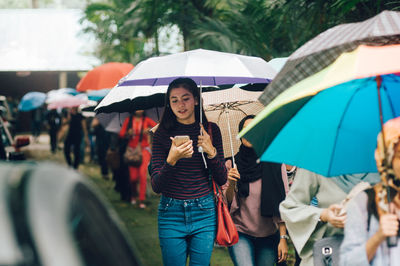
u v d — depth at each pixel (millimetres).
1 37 20672
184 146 3441
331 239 2773
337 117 2541
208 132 3824
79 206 1692
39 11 21875
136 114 8984
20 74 21875
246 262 3818
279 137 2486
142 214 8719
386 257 2312
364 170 2580
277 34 7488
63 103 17562
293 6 6430
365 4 5695
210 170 3678
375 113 2564
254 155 3873
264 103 2584
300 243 3051
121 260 1786
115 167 9930
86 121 16922
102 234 1747
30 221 1462
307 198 3117
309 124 2510
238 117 4941
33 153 19844
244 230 3896
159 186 3596
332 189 3043
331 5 5875
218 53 4023
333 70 2084
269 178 3826
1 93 31578
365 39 2436
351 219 2375
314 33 6488
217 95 4711
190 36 8570
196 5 9000
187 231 3635
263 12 7371
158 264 5992
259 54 7684
